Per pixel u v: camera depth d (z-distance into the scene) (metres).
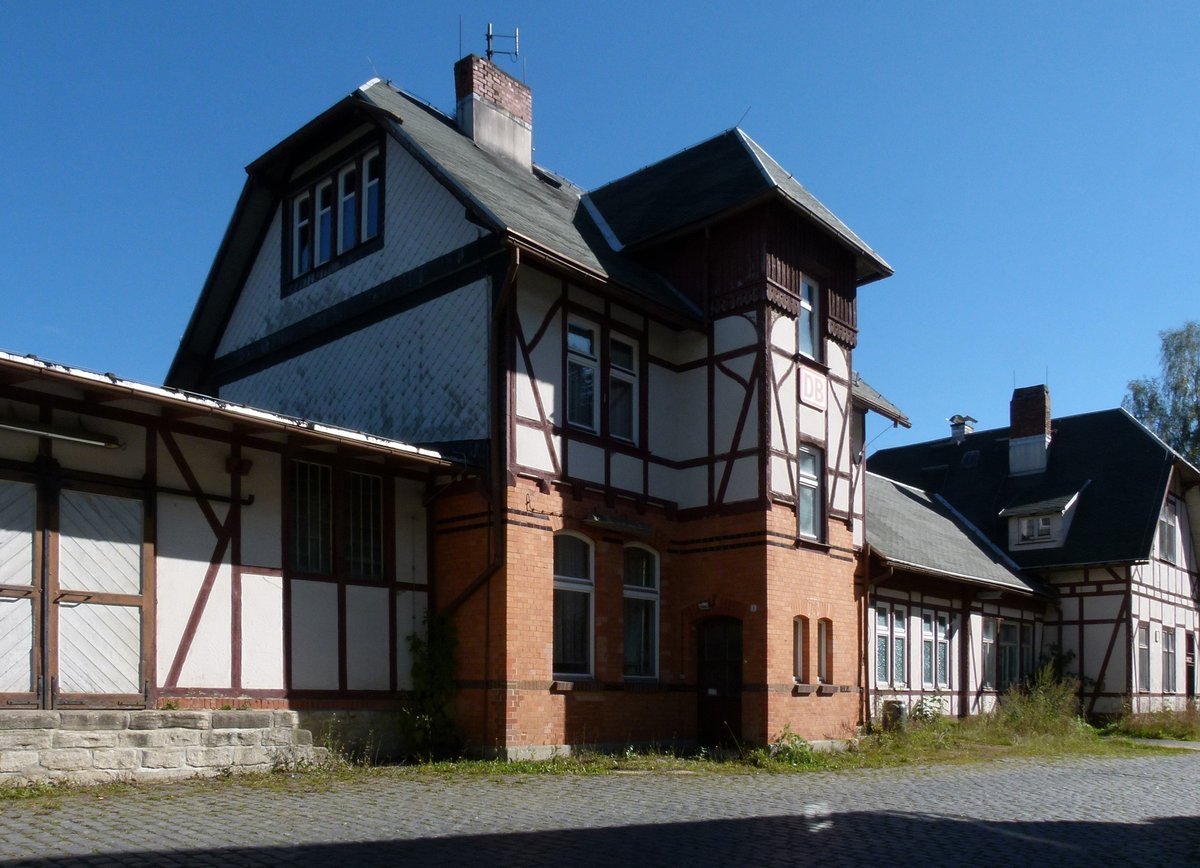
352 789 10.09
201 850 7.08
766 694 14.73
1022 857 8.02
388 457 12.81
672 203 17.11
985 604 23.91
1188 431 38.94
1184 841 9.05
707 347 16.09
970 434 32.75
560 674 14.04
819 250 17.00
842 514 17.05
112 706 10.55
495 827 8.29
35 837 7.32
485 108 17.64
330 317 15.92
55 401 10.50
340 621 12.80
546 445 13.96
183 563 11.37
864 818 9.43
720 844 7.99
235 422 11.12
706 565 15.59
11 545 10.06
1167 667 28.20
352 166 16.20
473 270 14.05
